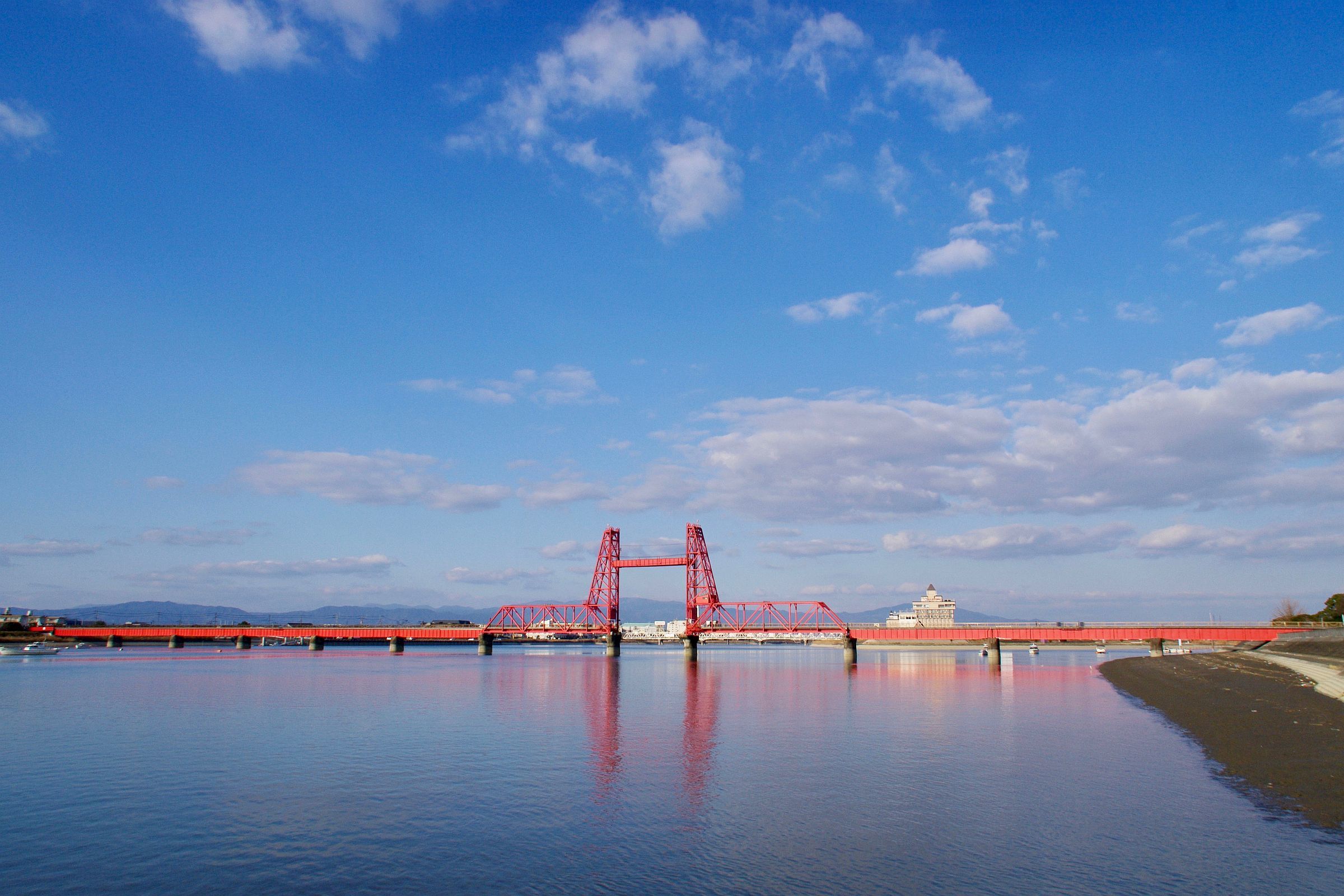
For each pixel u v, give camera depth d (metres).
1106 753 58.66
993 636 191.12
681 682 140.25
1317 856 33.88
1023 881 31.98
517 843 37.66
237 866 34.97
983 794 46.03
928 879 32.38
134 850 37.12
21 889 32.56
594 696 109.12
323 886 32.56
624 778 51.28
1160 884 31.30
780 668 195.75
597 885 32.25
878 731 71.94
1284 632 171.00
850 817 41.38
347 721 80.50
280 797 46.69
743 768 54.62
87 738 68.75
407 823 41.16
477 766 55.66
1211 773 49.56
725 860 34.97
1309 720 64.25
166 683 130.50
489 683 134.75
